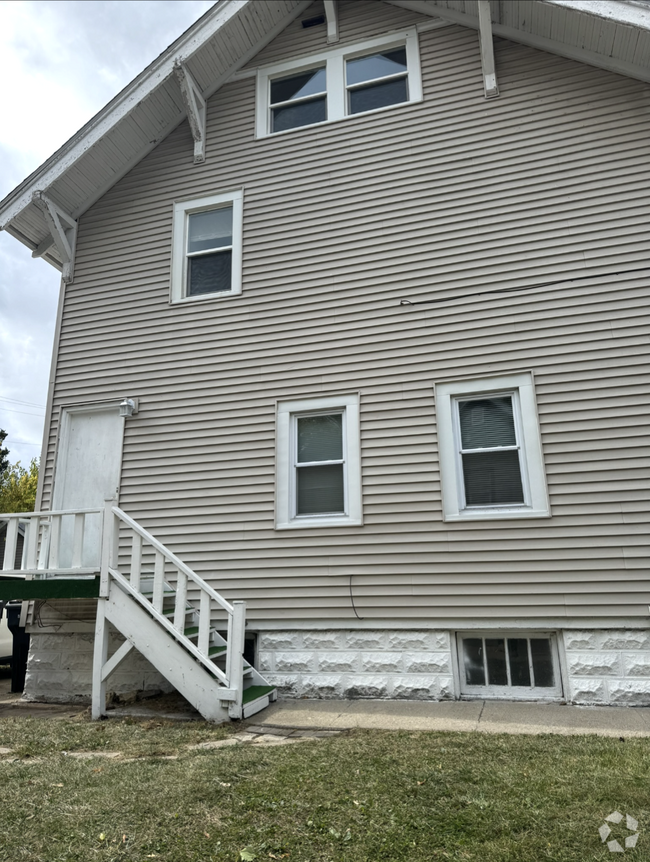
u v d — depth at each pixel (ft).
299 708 21.03
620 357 22.33
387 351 25.02
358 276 26.07
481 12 24.64
